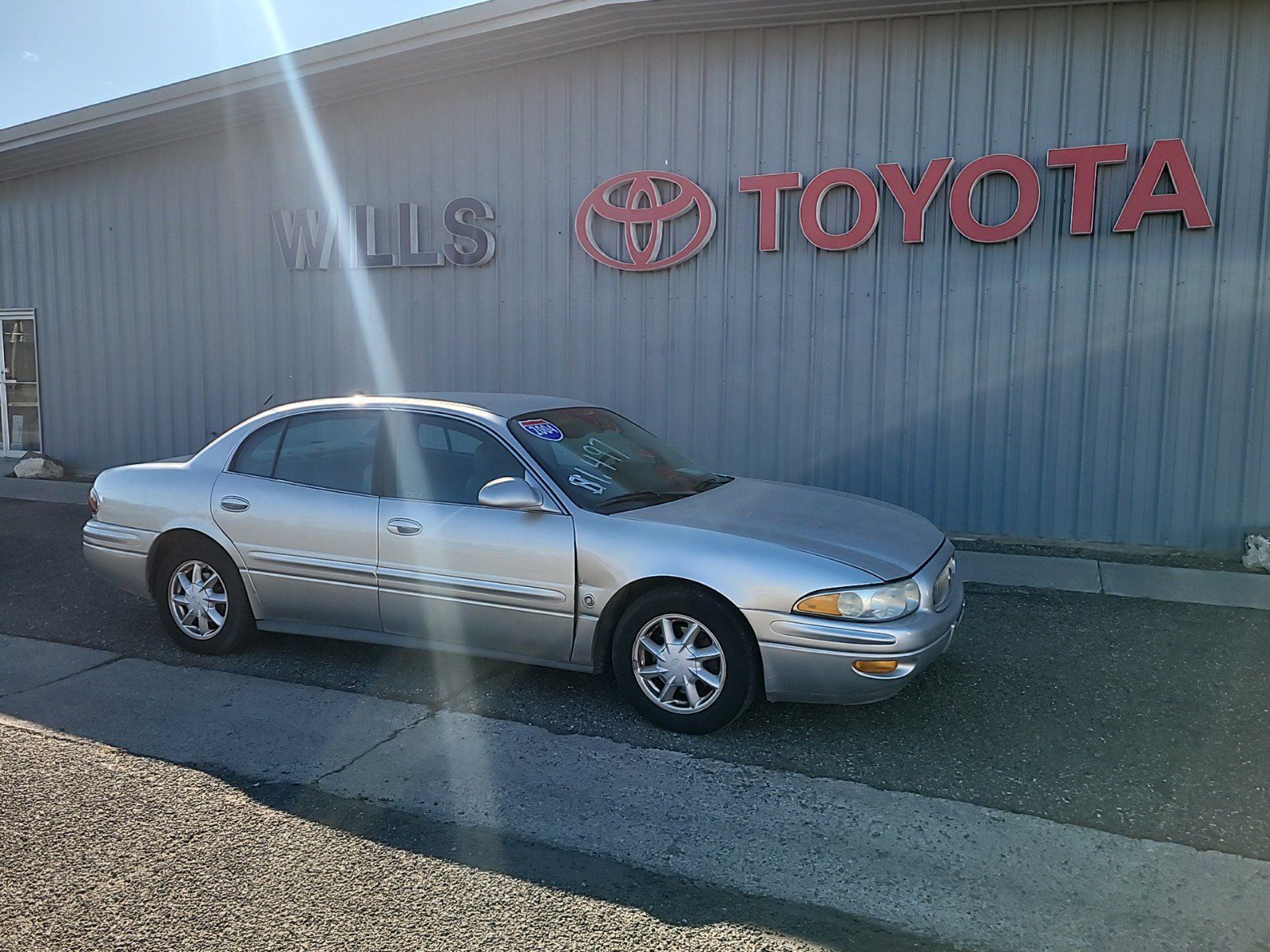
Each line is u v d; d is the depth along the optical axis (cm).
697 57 955
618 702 505
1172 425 847
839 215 923
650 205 983
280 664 567
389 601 517
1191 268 831
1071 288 862
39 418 1388
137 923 311
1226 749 447
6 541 909
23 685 533
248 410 1235
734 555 444
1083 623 641
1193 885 334
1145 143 833
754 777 418
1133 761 435
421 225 1103
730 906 323
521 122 1038
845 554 447
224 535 561
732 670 445
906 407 920
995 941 303
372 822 378
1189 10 812
